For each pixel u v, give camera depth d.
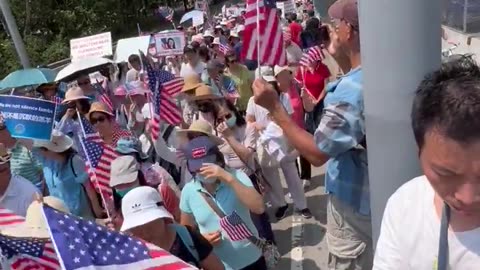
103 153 4.75
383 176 2.22
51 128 4.95
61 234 2.10
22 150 5.22
